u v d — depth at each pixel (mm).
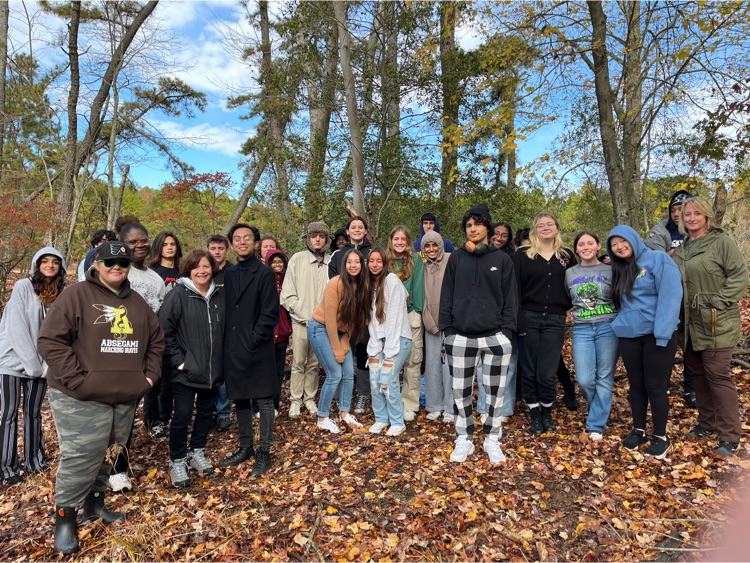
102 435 3012
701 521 2883
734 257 3768
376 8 9578
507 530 3043
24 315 3842
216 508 3416
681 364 6133
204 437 3945
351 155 9906
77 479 2957
